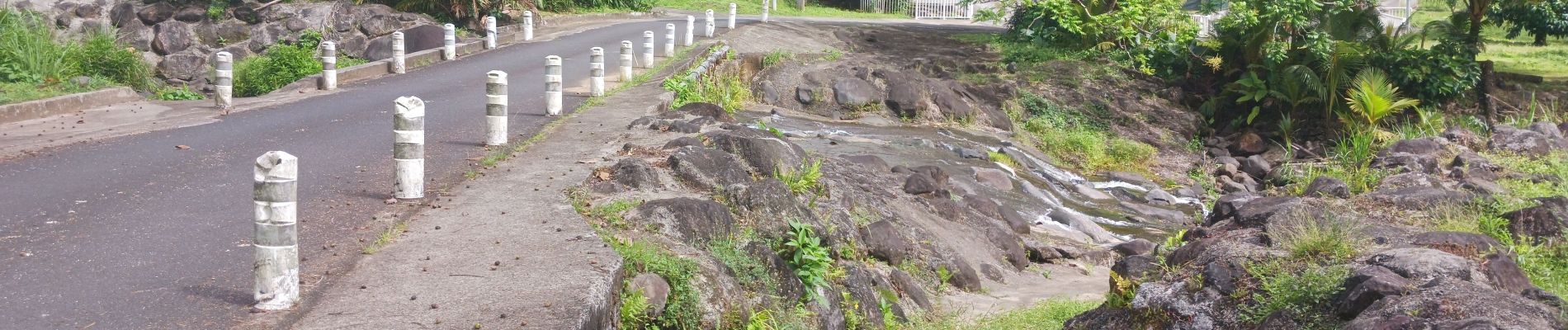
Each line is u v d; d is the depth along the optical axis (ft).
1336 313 20.85
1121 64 88.28
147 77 73.41
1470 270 21.66
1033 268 42.50
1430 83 78.33
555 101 45.16
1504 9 84.89
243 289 19.11
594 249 21.74
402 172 26.89
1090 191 60.95
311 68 76.33
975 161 61.00
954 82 80.89
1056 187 60.49
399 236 23.12
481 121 43.14
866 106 75.36
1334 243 23.91
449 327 17.01
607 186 29.17
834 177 41.34
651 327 20.59
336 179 29.68
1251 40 82.79
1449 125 76.89
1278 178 65.21
